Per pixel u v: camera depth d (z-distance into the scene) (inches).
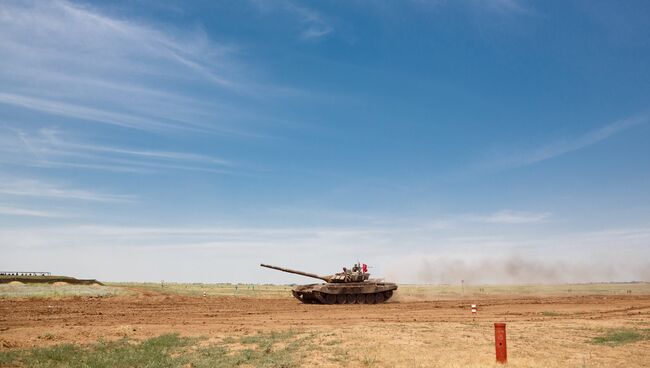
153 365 761.6
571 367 721.6
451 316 1566.2
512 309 1812.3
